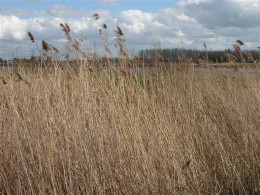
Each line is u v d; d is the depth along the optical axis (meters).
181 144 5.79
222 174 5.42
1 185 4.84
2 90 6.13
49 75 5.82
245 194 5.12
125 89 6.16
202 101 7.18
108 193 4.60
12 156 5.07
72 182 4.57
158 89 6.65
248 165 5.55
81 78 5.70
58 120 5.21
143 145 5.00
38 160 4.79
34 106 5.40
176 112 6.40
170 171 5.12
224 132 6.24
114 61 6.35
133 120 5.35
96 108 5.50
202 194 4.91
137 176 4.79
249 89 7.54
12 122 5.31
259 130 6.21
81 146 4.80
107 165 4.73
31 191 4.54
